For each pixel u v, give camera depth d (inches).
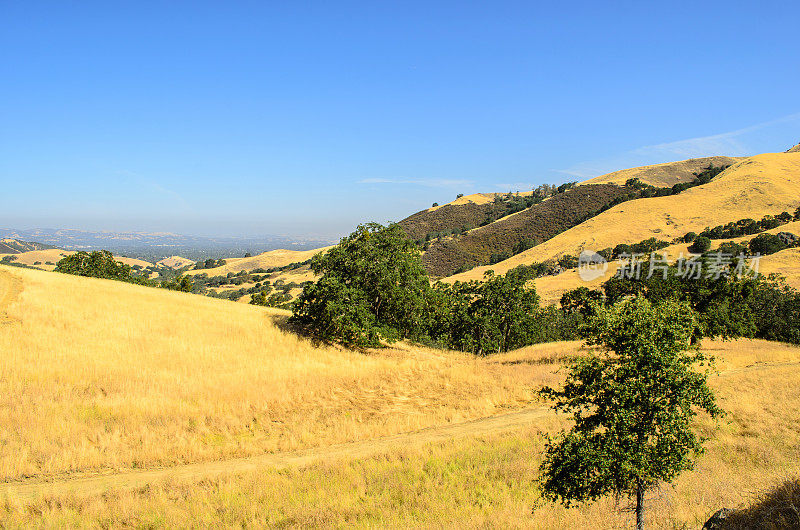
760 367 1078.4
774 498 327.0
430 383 1025.5
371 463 547.2
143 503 427.2
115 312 1136.8
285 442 649.6
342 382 969.5
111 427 610.5
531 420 745.6
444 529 368.2
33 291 1175.6
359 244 1376.7
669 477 298.8
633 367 298.5
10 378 677.3
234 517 407.5
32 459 507.8
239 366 937.5
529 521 381.1
